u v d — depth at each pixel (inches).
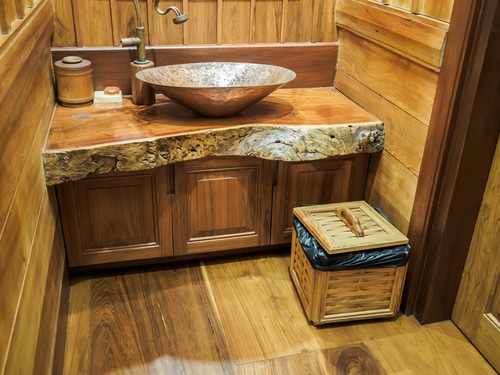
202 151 75.8
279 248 95.0
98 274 86.4
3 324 39.3
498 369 68.7
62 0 80.9
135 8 82.0
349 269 70.9
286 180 84.8
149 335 73.5
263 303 80.9
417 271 74.9
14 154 49.7
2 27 48.1
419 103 70.9
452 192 66.5
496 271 67.0
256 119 79.8
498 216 65.5
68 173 69.0
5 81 44.8
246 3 88.7
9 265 43.1
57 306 67.2
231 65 89.0
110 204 79.4
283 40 92.8
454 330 76.2
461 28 59.9
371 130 80.3
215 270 88.7
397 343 73.5
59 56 83.4
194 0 86.3
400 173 77.7
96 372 66.8
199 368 68.1
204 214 84.4
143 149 71.1
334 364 69.3
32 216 56.1
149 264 89.3
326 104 88.6
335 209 79.1
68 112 80.4
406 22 70.7
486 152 64.7
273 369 68.2
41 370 52.1
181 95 74.0
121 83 88.0
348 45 91.0
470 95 61.3
